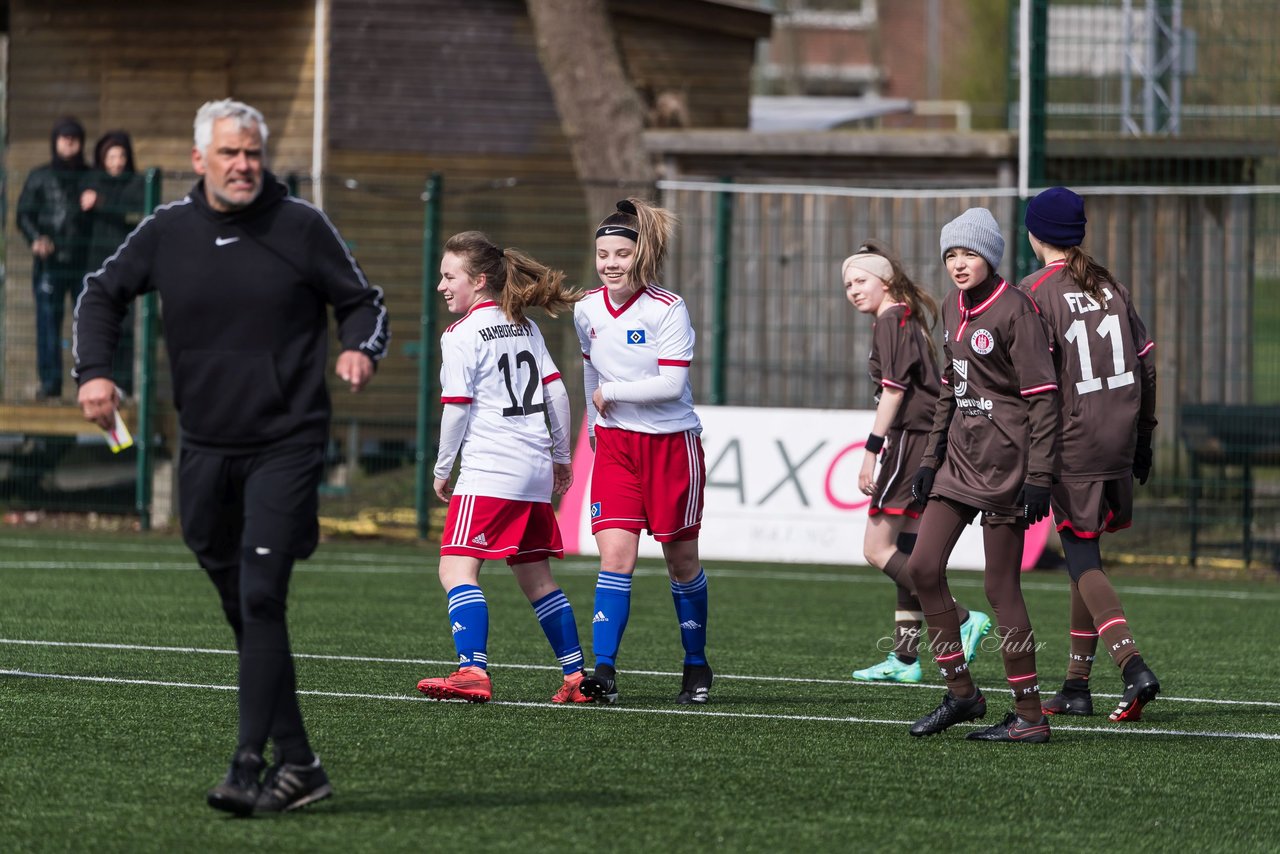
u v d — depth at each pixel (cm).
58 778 1625
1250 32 4622
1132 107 5000
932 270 4441
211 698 2105
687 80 5953
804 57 15875
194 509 1505
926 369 2423
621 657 2647
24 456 4756
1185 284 4391
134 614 2983
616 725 1989
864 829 1494
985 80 12331
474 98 5628
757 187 4225
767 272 4516
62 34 5650
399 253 5472
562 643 2161
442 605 3250
